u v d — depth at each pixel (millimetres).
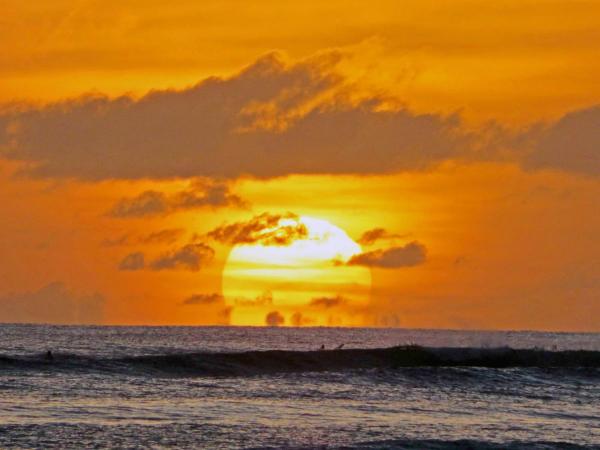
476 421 199375
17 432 164625
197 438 166125
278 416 194375
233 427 178000
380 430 181375
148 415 188125
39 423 173750
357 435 174875
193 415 190500
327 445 164000
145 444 159625
